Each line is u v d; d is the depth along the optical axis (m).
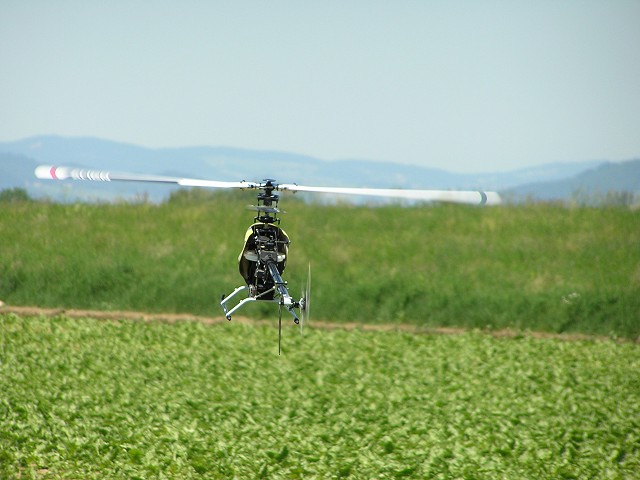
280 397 58.72
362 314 87.88
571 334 85.38
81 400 55.53
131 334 76.12
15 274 90.12
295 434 51.03
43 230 107.81
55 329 77.06
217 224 116.69
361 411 55.84
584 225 121.38
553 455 48.91
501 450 49.31
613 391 62.12
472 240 113.94
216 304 87.88
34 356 66.62
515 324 86.06
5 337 72.56
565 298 88.12
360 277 94.94
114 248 101.75
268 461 46.69
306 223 121.88
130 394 57.69
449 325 87.06
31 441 47.81
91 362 65.50
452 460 47.78
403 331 84.12
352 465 46.69
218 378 63.06
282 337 77.94
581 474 46.84
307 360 69.56
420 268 100.62
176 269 94.56
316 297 88.69
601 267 101.38
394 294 89.81
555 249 109.12
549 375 66.50
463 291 91.25
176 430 50.25
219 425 52.44
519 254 106.62
